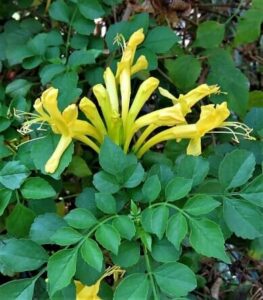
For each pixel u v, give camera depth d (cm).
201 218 24
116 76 28
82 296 26
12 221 27
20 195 27
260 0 33
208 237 23
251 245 30
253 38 34
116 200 26
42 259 25
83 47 31
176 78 32
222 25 33
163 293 24
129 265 24
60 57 31
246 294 34
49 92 25
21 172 26
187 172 26
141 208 26
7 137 29
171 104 33
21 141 29
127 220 25
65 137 26
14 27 32
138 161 28
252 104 34
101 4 32
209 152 32
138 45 30
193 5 35
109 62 31
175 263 24
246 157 26
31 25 32
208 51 33
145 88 27
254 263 34
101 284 26
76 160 30
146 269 25
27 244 25
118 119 27
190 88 32
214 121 27
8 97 31
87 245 24
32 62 30
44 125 28
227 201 26
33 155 26
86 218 25
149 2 33
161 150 32
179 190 25
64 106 28
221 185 26
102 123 27
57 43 30
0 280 31
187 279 24
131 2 33
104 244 24
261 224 25
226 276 34
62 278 23
